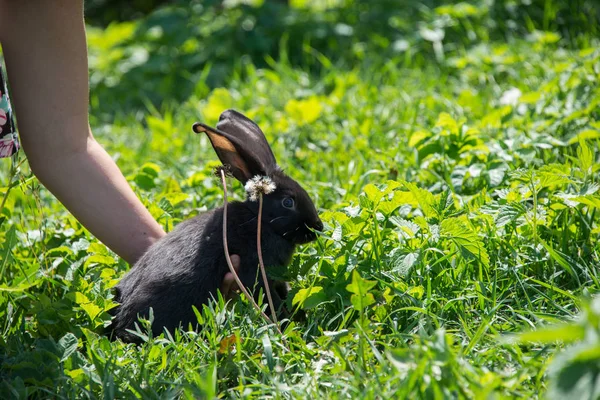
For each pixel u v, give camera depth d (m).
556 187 7.67
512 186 7.91
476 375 4.71
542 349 5.26
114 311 6.87
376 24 16.12
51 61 6.84
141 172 9.74
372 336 5.82
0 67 6.23
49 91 6.91
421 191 6.94
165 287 6.67
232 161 7.38
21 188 7.53
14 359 5.71
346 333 5.74
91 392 5.30
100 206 7.24
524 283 6.40
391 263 6.59
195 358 5.77
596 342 3.85
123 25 19.34
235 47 16.95
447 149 9.05
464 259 6.57
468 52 14.13
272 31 16.81
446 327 6.06
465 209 7.34
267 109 12.56
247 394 5.03
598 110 9.67
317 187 9.20
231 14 17.62
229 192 9.17
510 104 10.36
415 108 11.16
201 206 9.11
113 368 5.55
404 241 6.95
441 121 9.19
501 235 6.90
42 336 6.34
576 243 7.02
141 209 7.41
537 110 10.21
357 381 4.93
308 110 11.47
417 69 13.53
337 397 4.91
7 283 7.43
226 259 6.66
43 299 6.32
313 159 10.33
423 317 6.11
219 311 6.15
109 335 6.80
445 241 6.85
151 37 18.25
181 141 12.02
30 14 6.67
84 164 7.18
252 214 7.16
